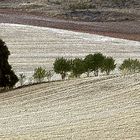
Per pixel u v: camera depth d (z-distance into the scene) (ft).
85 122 117.70
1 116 129.90
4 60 164.45
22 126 117.91
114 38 348.18
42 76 175.73
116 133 106.22
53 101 141.90
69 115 126.11
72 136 106.01
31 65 252.21
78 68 172.04
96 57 175.11
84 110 130.00
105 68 175.63
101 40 334.65
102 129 110.22
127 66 178.60
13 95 152.66
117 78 157.79
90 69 173.99
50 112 131.03
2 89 164.66
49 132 110.52
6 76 164.45
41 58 272.72
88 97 142.10
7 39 315.37
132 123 113.39
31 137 106.32
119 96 139.85
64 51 294.46
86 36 345.72
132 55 290.97
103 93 144.05
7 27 350.84
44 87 157.28
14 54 280.51
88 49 302.45
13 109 137.08
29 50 292.81
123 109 127.44
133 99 136.36
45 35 334.24
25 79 194.80
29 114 130.52
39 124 119.03
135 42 338.75
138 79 154.92
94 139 102.73
